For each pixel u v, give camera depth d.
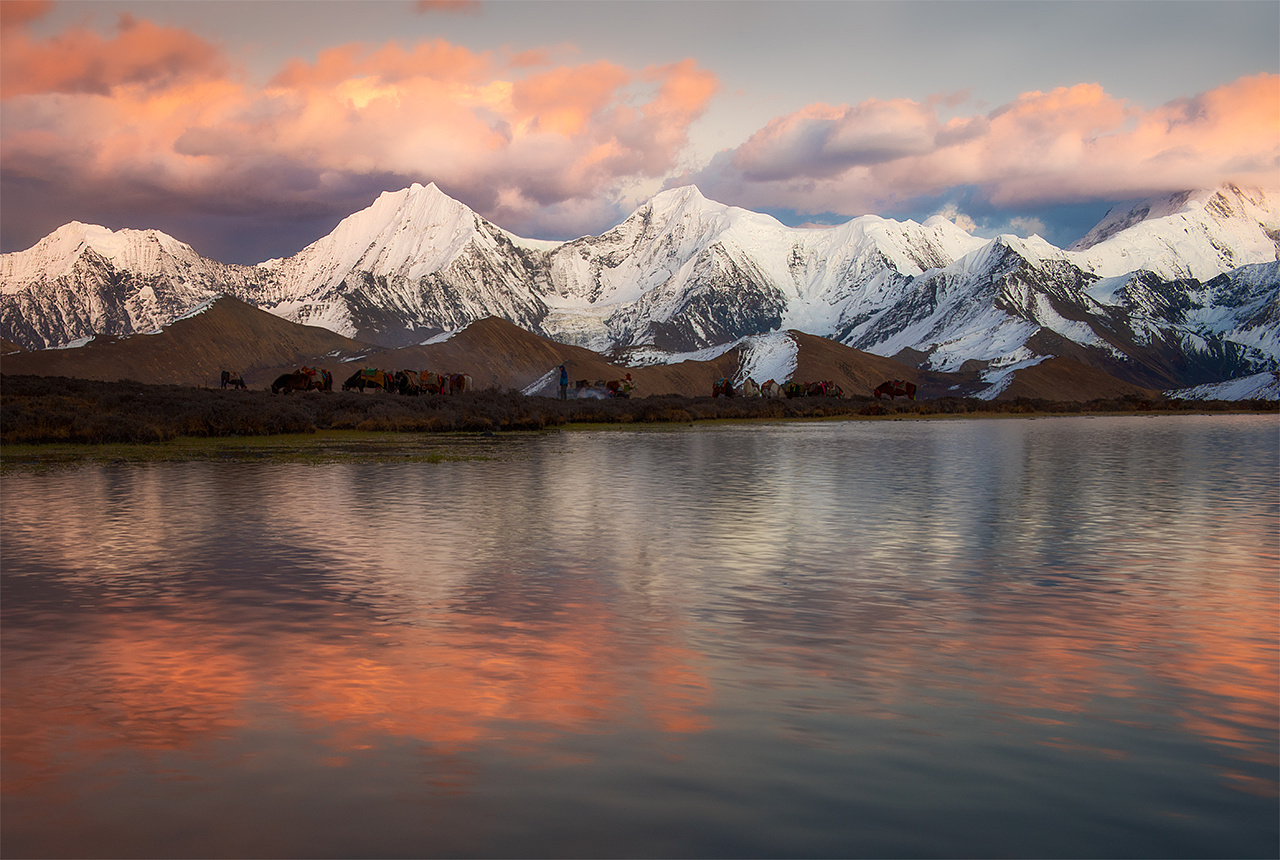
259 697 7.94
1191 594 11.91
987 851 5.45
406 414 57.28
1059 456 35.94
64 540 15.73
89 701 7.86
